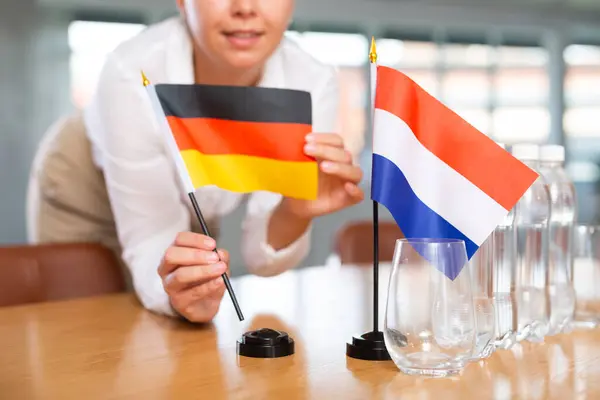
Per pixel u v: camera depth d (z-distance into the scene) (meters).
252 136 1.15
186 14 1.38
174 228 1.53
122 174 1.49
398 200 1.06
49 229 2.01
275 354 1.04
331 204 1.40
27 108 6.17
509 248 1.09
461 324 0.94
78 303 1.50
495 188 1.03
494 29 7.72
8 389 0.90
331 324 1.28
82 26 6.20
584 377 0.93
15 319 1.34
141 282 1.42
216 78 1.57
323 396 0.86
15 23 6.10
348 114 6.93
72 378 0.95
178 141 1.13
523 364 1.00
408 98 1.07
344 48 6.95
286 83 1.60
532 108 8.05
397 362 0.95
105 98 1.50
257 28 1.29
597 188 8.36
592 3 7.98
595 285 1.24
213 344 1.13
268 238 1.52
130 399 0.86
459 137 1.05
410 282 0.94
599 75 8.45
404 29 7.25
